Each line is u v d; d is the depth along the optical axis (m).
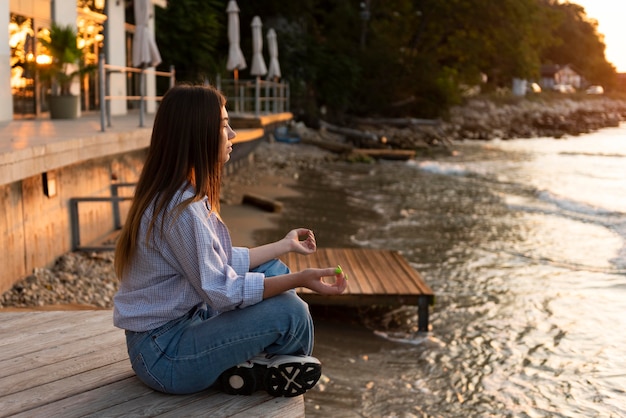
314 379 2.86
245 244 11.26
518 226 14.05
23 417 2.75
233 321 2.72
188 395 2.90
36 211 7.67
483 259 10.98
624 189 20.52
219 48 35.84
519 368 6.41
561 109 75.62
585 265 10.64
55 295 7.13
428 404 5.63
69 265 8.16
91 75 16.56
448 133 45.41
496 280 9.62
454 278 9.72
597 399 5.73
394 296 7.29
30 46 13.14
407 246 11.87
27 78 13.16
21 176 6.46
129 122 12.61
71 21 14.90
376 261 8.80
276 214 14.48
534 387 5.98
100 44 17.22
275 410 2.77
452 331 7.41
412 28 46.09
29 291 7.02
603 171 26.03
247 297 2.66
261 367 2.84
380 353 6.74
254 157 24.83
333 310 7.98
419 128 42.47
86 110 16.30
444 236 12.86
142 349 2.79
